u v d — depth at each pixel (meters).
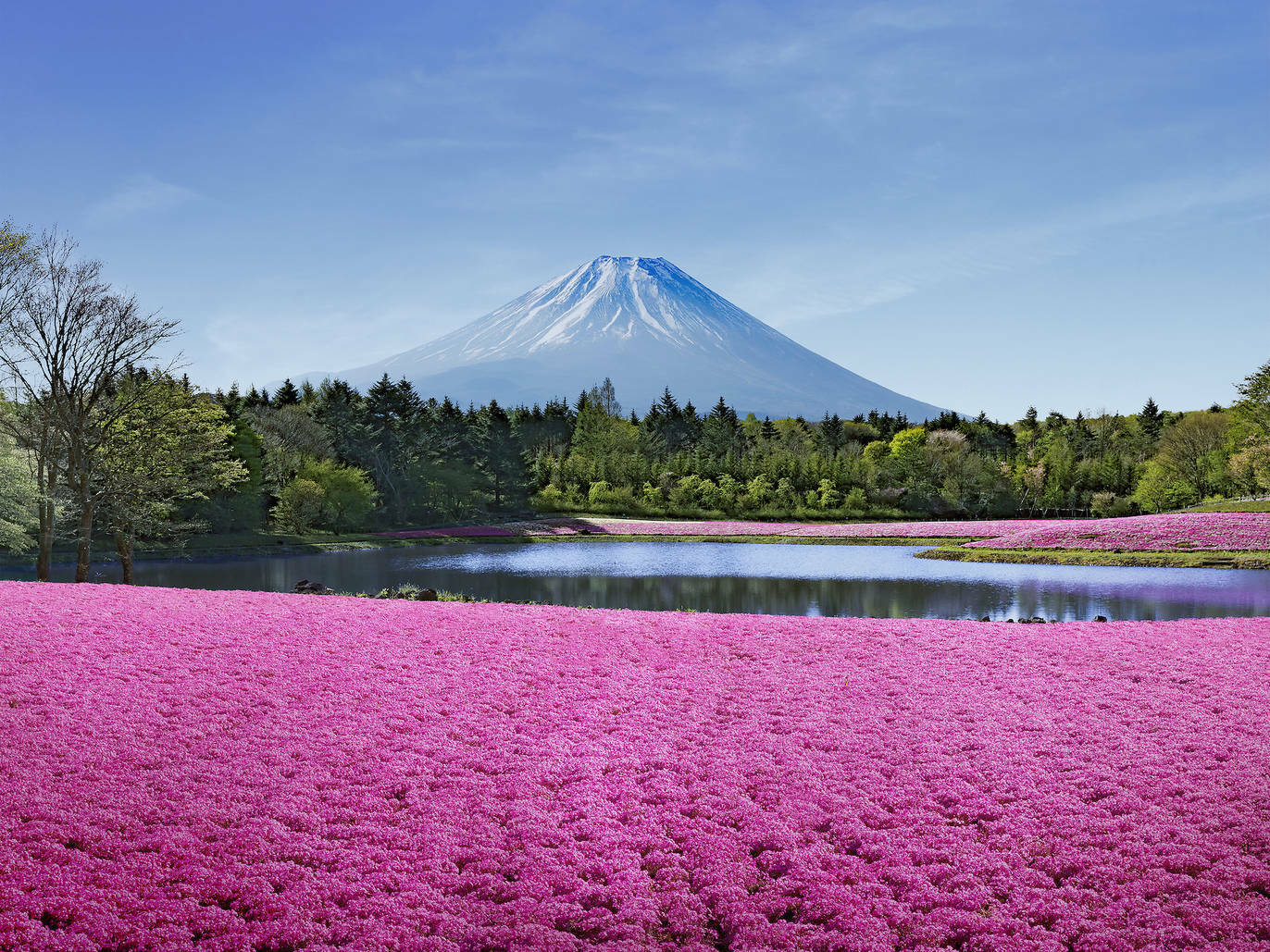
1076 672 16.39
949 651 18.20
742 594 40.31
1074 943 7.91
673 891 8.80
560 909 8.42
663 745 12.69
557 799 10.92
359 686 15.09
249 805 10.43
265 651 17.19
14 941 7.62
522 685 15.59
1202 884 8.64
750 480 112.19
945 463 104.88
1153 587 39.62
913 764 11.88
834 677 16.23
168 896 8.50
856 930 8.09
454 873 9.09
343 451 98.62
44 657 15.87
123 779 11.02
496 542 78.88
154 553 60.97
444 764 11.92
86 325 33.22
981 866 9.18
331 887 8.70
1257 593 36.97
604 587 43.47
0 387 32.66
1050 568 48.62
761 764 11.94
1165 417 132.25
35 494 34.69
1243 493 77.75
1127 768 11.52
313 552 66.88
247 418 79.06
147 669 15.62
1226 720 13.32
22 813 9.95
